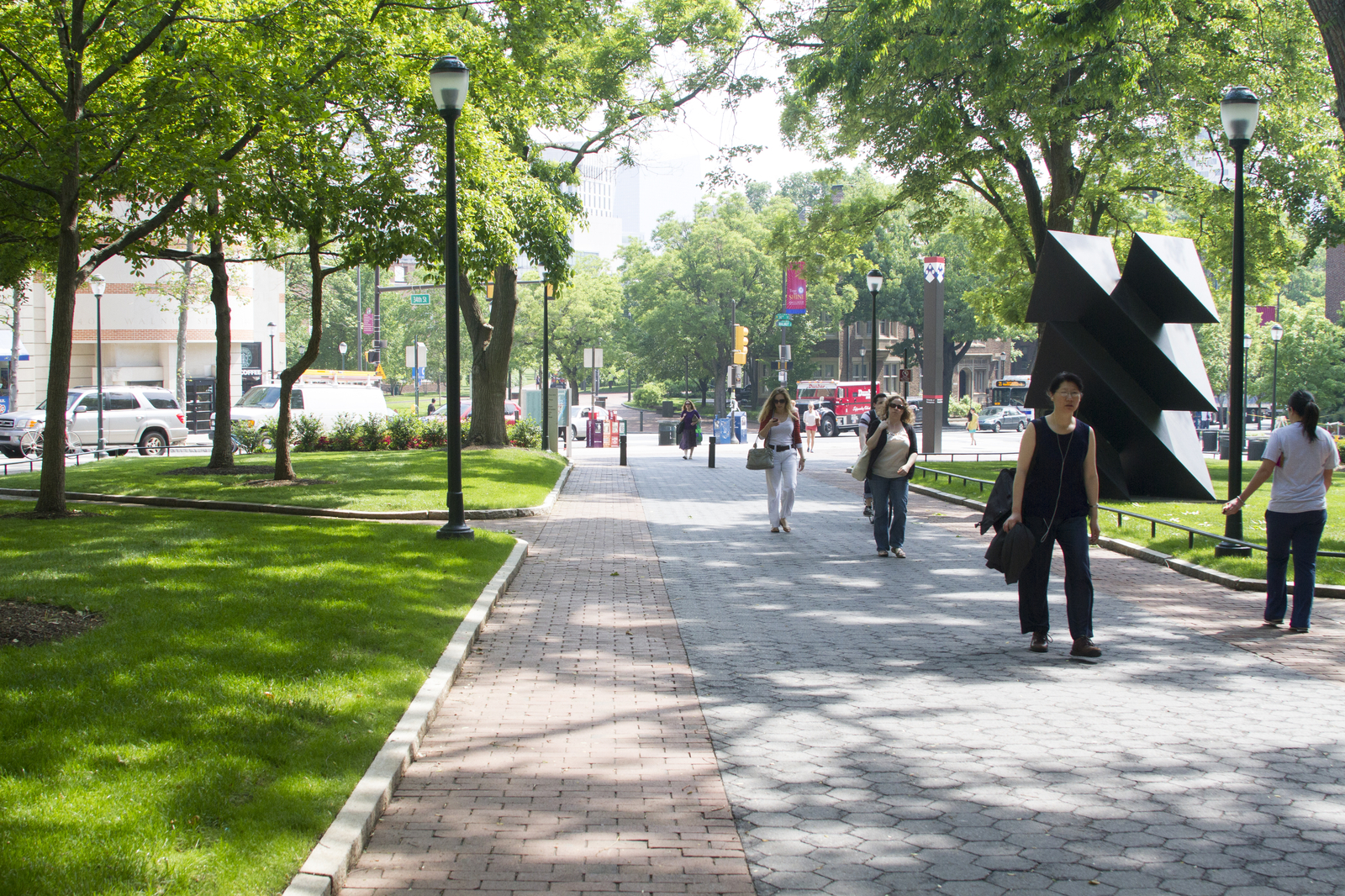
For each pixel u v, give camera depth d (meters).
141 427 31.08
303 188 15.02
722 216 72.88
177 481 18.08
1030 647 7.86
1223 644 8.03
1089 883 3.95
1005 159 23.34
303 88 13.71
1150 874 4.02
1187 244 17.78
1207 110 21.52
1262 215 24.50
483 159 16.80
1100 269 17.53
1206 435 42.34
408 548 11.08
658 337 73.31
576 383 83.06
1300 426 8.48
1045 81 19.92
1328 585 10.02
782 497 14.91
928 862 4.12
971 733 5.79
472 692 6.56
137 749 4.62
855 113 23.48
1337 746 5.57
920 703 6.38
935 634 8.38
